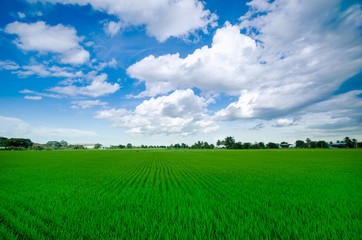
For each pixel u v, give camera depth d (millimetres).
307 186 10281
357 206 6219
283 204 6730
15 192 8992
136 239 4184
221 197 7887
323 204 6578
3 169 20266
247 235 4180
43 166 23734
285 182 11703
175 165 25938
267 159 37594
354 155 48219
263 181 12195
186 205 6734
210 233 4391
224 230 4551
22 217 5375
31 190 9492
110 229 4684
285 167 22094
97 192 9016
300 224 4719
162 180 12766
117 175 15727
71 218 5379
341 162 28750
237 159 38469
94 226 4805
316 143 160750
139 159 40219
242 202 7078
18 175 15578
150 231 4527
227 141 165125
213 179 13289
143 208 6422
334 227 4496
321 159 35656
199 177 14391
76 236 4223
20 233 4336
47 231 4500
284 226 4688
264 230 4426
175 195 8273
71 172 17766
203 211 5980
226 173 16875
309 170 18656
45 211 6004
